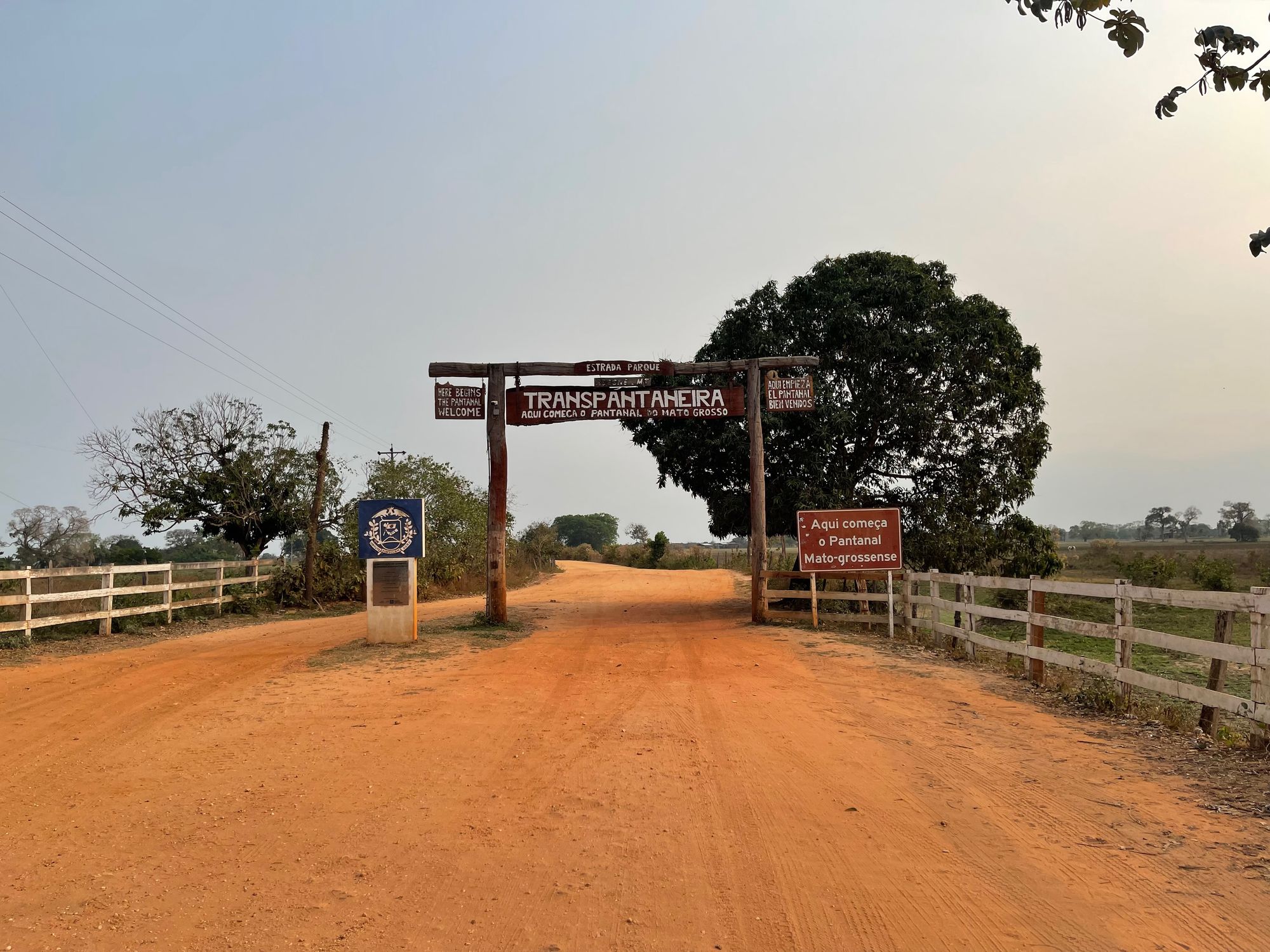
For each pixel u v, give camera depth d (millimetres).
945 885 4863
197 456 25875
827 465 21984
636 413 17750
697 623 18391
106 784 6887
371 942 4270
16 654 14227
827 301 21734
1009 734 8258
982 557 21625
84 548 41375
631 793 6480
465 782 6816
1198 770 6953
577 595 30688
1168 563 31188
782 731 8383
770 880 4957
